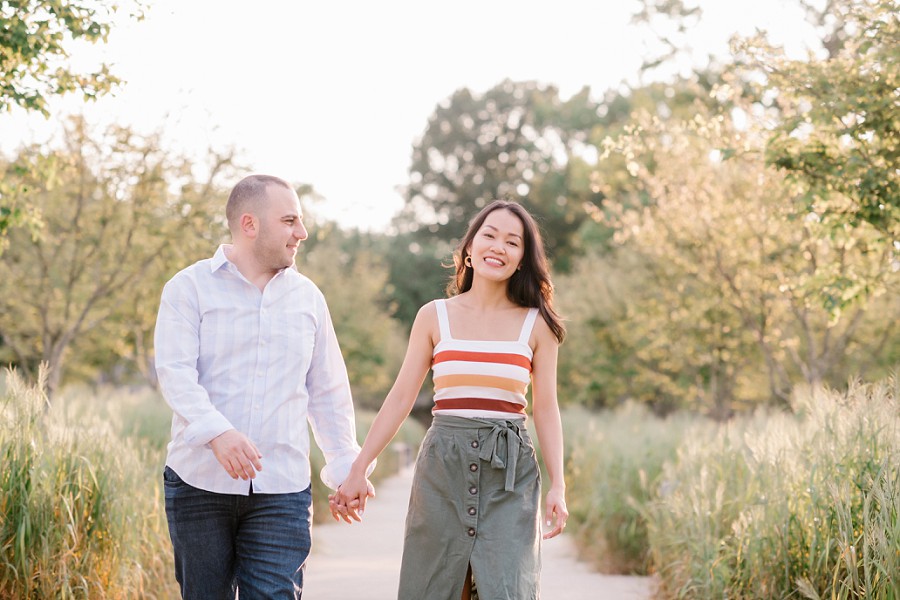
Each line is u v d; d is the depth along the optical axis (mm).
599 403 21828
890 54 5637
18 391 4680
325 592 6781
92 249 11055
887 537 3797
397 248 48281
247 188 3514
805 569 4602
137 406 10336
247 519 3412
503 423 3473
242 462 3166
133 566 5062
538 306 3652
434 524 3430
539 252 3641
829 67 6223
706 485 5867
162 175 10805
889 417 4488
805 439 5219
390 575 7637
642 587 7074
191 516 3363
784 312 11617
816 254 10297
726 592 4988
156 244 10922
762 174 10477
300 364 3508
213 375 3402
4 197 6328
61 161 6828
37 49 5582
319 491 11703
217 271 3463
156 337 3377
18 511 4398
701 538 5449
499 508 3416
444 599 3402
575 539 8953
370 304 26969
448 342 3547
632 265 17172
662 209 11945
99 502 4754
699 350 14047
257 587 3344
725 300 11617
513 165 50281
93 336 14750
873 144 6172
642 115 11828
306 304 3588
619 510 8180
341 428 3703
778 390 11305
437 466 3455
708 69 21125
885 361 12570
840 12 6031
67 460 4766
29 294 11469
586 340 18828
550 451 3580
